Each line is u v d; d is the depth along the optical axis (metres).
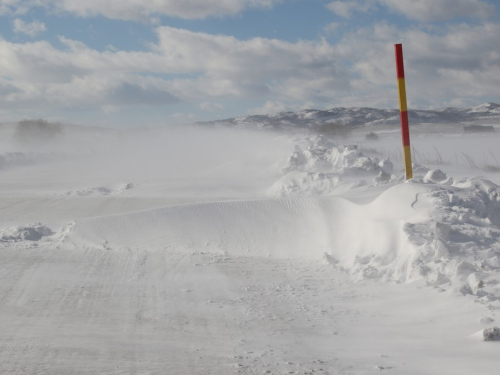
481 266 8.41
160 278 10.03
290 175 21.56
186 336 6.61
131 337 6.55
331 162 24.70
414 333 6.58
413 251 9.15
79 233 13.52
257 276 10.18
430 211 10.25
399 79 13.83
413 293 8.15
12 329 6.82
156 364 5.45
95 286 9.35
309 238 12.33
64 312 7.73
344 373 5.14
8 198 22.78
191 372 5.19
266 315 7.62
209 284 9.57
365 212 11.81
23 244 13.20
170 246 12.82
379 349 5.98
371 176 21.88
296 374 5.12
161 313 7.73
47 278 9.88
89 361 5.54
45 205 20.84
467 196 10.90
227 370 5.25
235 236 12.91
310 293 8.86
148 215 13.77
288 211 13.12
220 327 7.04
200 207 13.72
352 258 10.67
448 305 7.37
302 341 6.39
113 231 13.48
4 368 5.27
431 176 13.94
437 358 5.50
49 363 5.45
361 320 7.30
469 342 5.96
